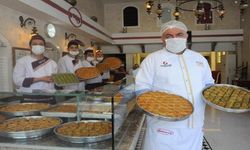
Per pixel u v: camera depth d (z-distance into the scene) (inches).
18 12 207.0
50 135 78.7
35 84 130.5
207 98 76.8
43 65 137.1
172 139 81.1
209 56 510.0
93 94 81.4
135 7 494.6
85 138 71.0
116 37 466.0
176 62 82.4
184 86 81.1
